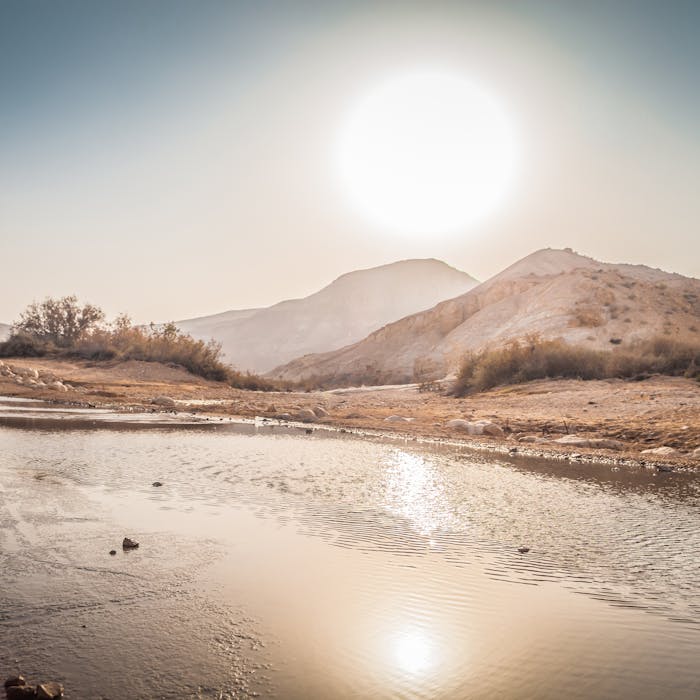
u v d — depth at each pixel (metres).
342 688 5.00
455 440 21.22
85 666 5.25
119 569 7.51
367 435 22.58
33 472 13.22
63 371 44.97
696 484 13.54
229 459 15.90
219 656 5.46
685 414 23.22
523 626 6.14
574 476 14.41
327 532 9.25
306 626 6.07
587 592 7.05
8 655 5.40
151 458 15.64
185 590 6.90
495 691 4.99
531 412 28.17
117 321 54.41
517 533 9.43
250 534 9.05
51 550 8.16
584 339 59.47
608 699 4.90
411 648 5.68
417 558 8.12
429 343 96.50
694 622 6.30
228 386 49.97
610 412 26.02
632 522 10.16
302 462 15.76
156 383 44.94
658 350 42.88
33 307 57.12
